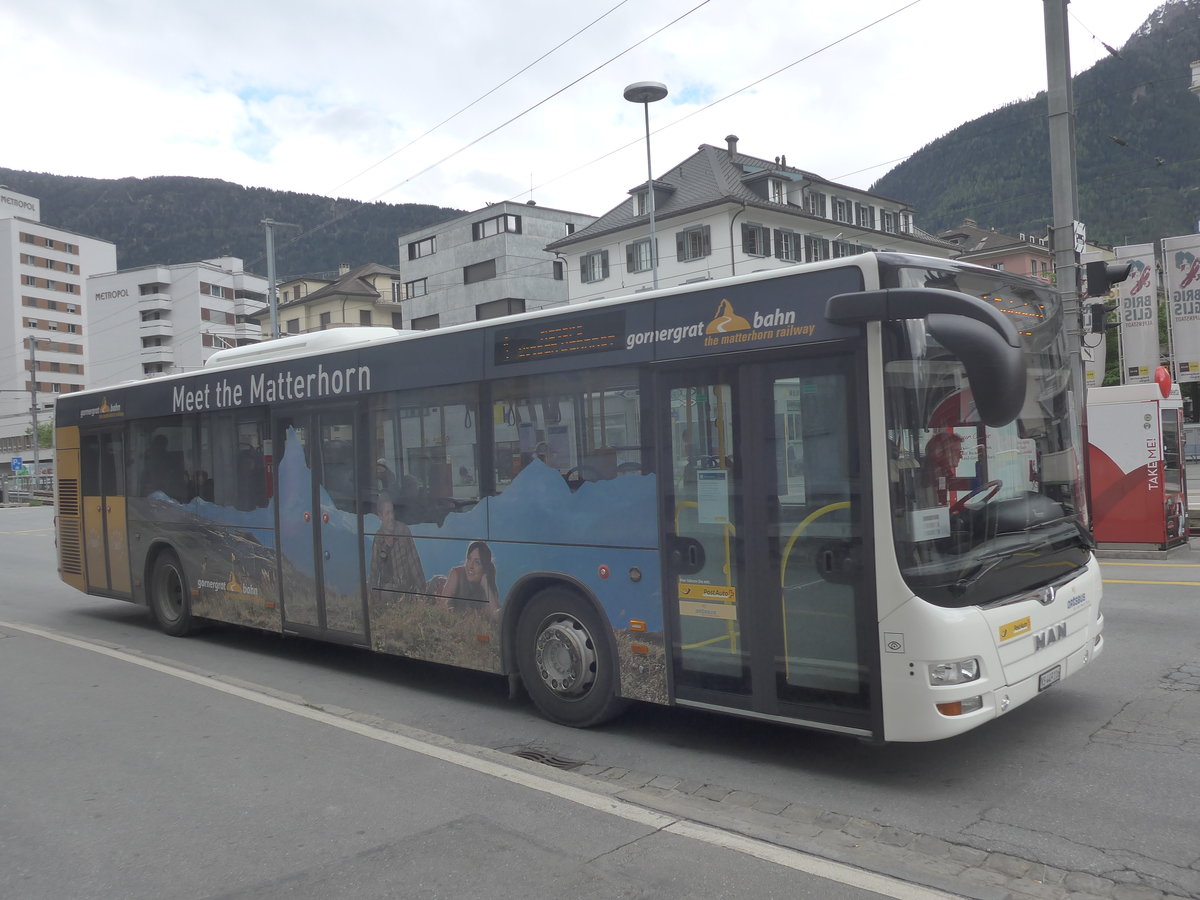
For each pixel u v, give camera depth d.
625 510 5.98
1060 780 5.02
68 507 11.79
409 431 7.46
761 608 5.35
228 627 10.99
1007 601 5.07
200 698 7.38
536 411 6.51
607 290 49.69
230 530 9.35
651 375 5.84
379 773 5.43
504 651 6.77
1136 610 9.23
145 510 10.55
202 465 9.71
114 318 92.81
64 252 106.81
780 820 4.69
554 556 6.39
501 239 56.03
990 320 4.52
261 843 4.52
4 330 100.88
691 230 46.31
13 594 14.44
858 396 4.94
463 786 5.16
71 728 6.67
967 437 5.11
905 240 55.19
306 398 8.40
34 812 5.08
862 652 4.94
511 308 56.06
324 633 8.30
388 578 7.65
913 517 4.83
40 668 8.69
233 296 95.12
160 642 10.21
